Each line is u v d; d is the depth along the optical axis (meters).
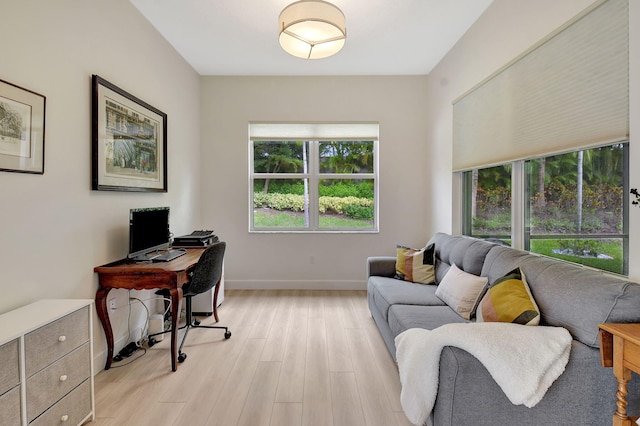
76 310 1.67
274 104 4.23
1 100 1.58
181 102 3.66
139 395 1.99
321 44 2.63
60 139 1.95
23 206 1.71
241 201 4.27
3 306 1.61
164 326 3.03
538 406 1.34
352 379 2.16
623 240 1.64
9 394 1.31
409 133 4.25
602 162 1.75
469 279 2.24
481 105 2.83
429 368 1.41
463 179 3.42
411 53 3.59
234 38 3.26
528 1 2.21
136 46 2.75
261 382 2.12
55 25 1.90
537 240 2.31
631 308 1.31
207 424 1.73
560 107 1.92
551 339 1.37
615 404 1.34
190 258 2.69
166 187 3.22
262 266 4.30
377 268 3.27
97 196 2.29
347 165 4.39
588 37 1.71
